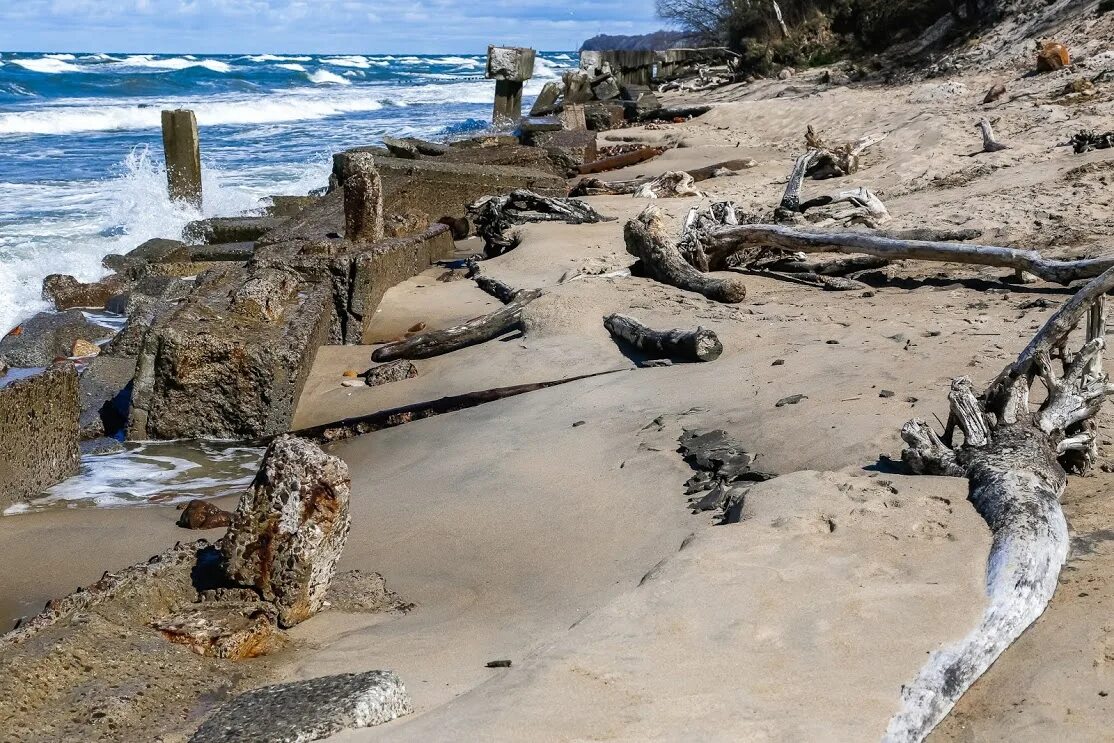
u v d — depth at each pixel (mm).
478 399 8305
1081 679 3514
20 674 3926
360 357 10133
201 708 4031
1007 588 3949
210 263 14750
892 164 17047
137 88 53000
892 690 3459
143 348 8383
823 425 6098
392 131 35938
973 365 6898
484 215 16641
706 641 3840
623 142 25938
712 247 11422
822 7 37406
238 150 29844
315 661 4430
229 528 4824
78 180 22391
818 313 9297
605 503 5836
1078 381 5375
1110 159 13680
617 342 9312
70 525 6469
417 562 5547
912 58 29891
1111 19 22688
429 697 3914
